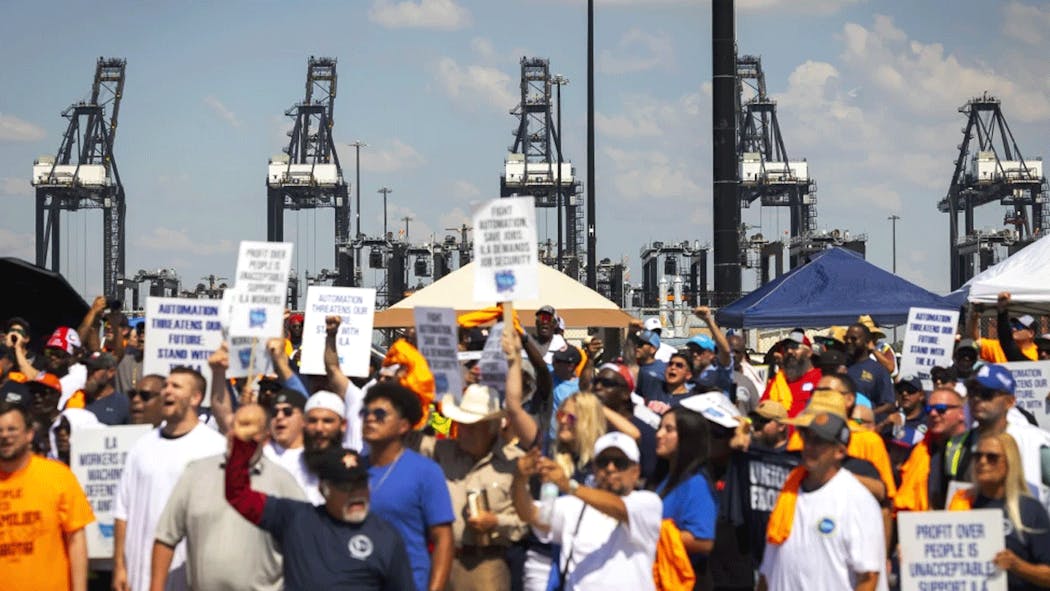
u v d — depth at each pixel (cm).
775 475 1523
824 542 1284
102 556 1622
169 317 1820
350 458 1207
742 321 3662
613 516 1290
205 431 1480
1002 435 1316
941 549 1295
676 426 1413
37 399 1856
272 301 1584
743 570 1557
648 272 12862
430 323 1562
